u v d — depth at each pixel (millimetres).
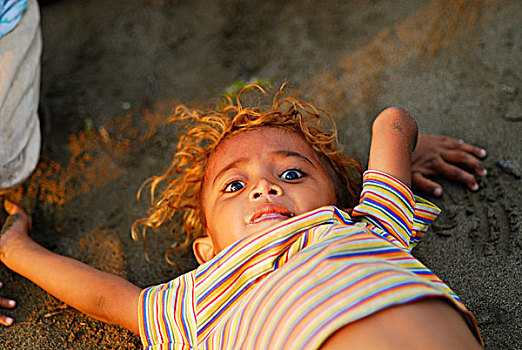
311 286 1313
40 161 2432
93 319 1898
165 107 2633
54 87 2742
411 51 2678
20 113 1972
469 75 2520
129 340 1834
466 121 2359
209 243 1829
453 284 1891
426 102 2453
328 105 2490
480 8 2770
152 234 2197
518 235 1974
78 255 2129
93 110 2639
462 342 1200
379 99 2496
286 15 2980
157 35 2977
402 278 1272
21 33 1958
